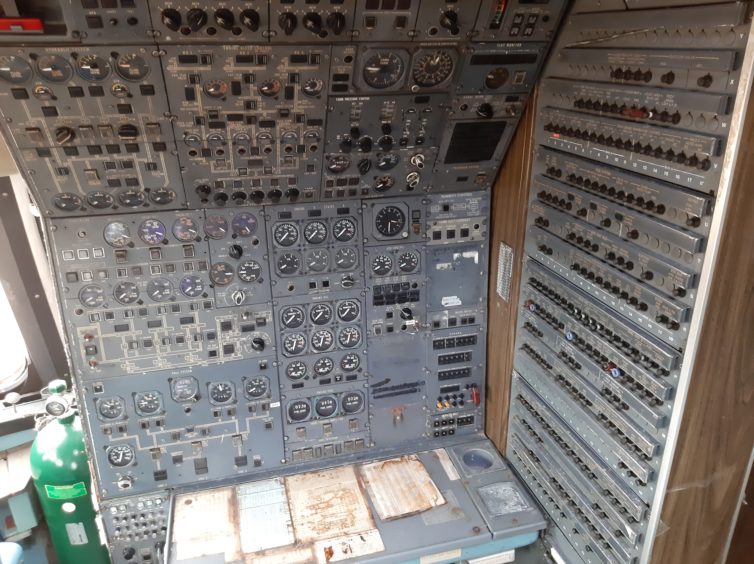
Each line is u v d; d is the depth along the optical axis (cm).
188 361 114
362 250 117
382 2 83
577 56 86
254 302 114
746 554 82
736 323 69
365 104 97
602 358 88
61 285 104
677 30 67
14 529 125
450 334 127
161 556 118
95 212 101
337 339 120
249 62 86
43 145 90
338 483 121
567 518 105
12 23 74
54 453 113
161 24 79
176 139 94
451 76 96
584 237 88
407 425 130
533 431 113
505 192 115
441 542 107
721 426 75
